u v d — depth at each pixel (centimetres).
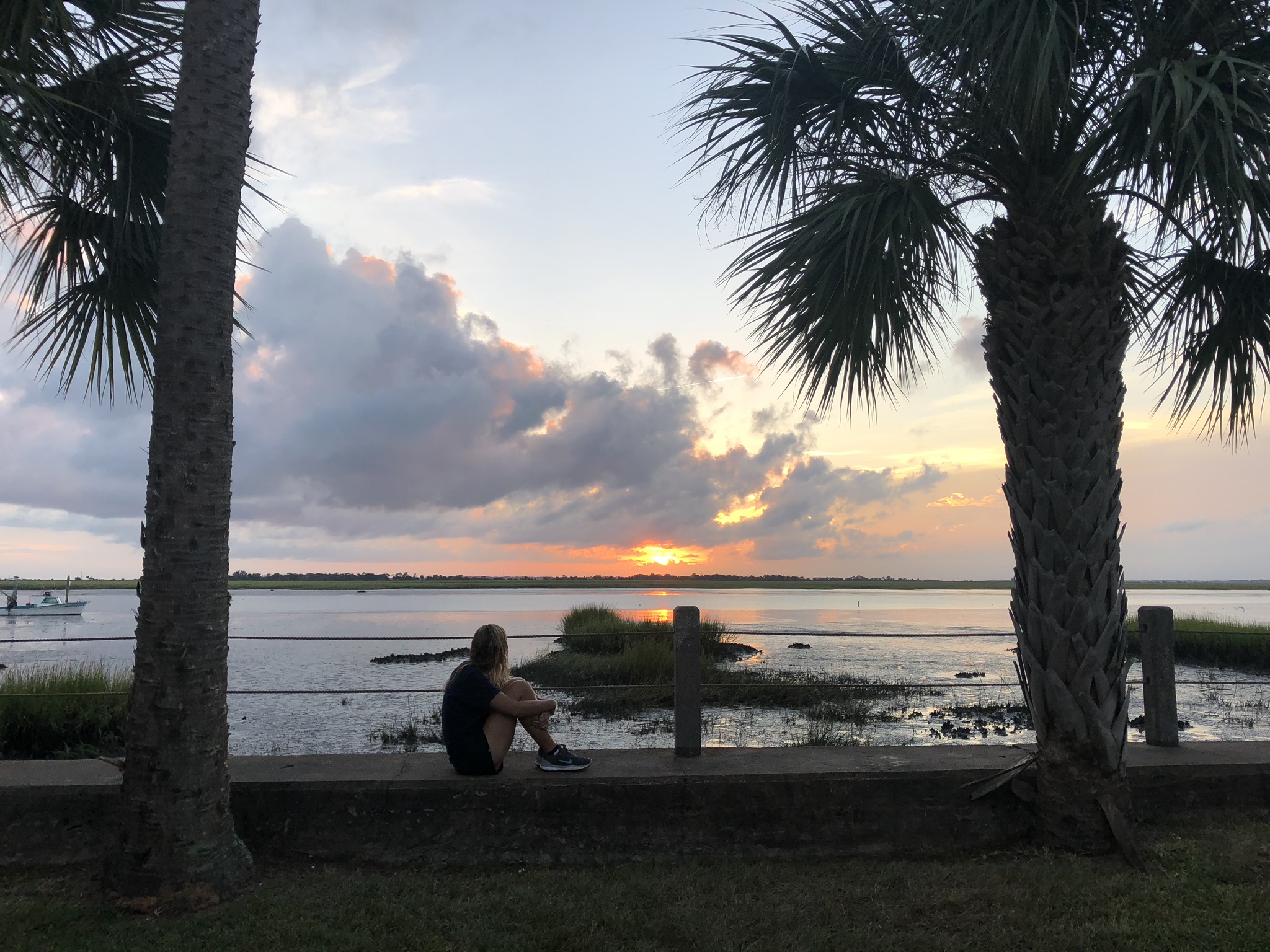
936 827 474
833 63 505
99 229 548
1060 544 452
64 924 361
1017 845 475
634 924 364
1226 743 557
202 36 411
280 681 1838
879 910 383
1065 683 454
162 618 388
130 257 549
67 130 522
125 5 507
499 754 461
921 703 1609
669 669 1891
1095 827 449
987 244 492
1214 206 425
